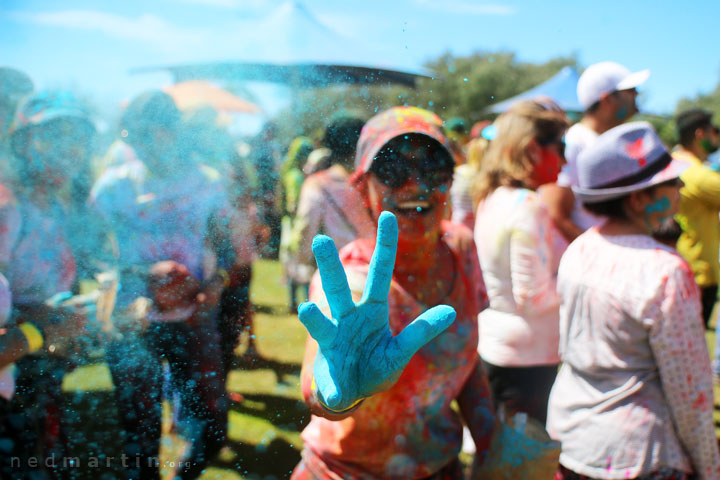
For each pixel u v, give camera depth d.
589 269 1.62
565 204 2.46
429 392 1.21
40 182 1.74
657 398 1.52
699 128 3.69
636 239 1.58
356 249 1.24
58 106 1.84
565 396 1.68
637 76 2.72
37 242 1.69
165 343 1.78
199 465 1.72
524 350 2.14
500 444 1.25
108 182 1.85
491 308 2.20
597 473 1.57
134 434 1.68
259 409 2.14
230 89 2.72
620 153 1.58
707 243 3.62
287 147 2.52
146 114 1.93
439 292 1.26
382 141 1.19
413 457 1.22
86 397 1.70
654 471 1.51
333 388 0.87
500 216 2.11
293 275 2.87
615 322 1.53
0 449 1.53
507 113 2.26
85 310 1.73
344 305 0.91
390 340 0.93
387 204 1.20
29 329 1.58
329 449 1.23
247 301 2.01
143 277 1.80
